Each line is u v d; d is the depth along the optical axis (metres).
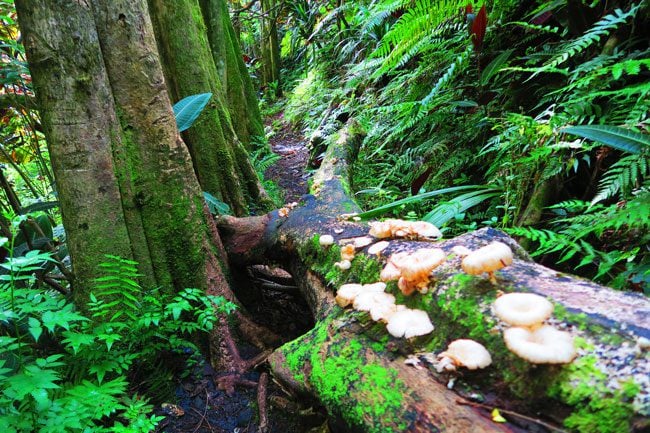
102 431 1.95
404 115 5.14
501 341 1.50
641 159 2.39
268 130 10.95
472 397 1.50
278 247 3.18
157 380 2.64
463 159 4.18
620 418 1.18
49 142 2.59
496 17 4.52
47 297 2.16
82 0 2.50
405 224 2.41
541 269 1.82
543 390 1.35
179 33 4.31
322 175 4.05
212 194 4.36
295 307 3.54
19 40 3.88
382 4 6.18
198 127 4.30
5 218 3.31
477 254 1.65
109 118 2.71
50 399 2.04
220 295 3.13
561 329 1.43
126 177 2.81
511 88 4.26
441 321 1.75
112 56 2.72
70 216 2.65
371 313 1.90
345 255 2.48
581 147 2.91
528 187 3.38
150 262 2.93
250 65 16.11
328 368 1.96
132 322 2.53
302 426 2.30
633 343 1.30
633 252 2.39
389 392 1.68
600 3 3.67
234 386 2.72
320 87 10.30
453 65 4.30
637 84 3.04
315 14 12.87
